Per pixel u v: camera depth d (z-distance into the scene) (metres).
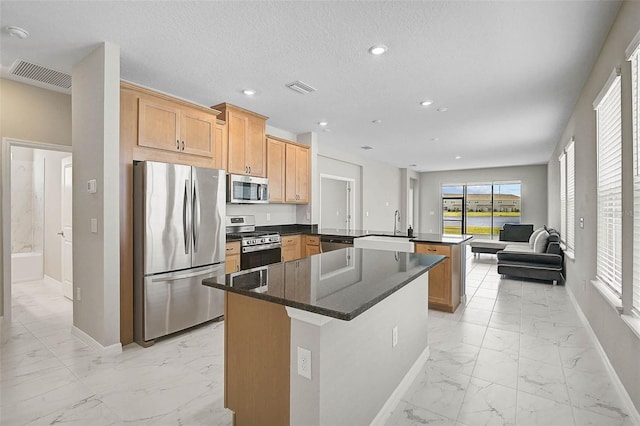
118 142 2.67
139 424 1.81
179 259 3.06
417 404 2.02
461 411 1.94
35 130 3.47
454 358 2.63
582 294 3.55
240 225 4.63
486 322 3.48
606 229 2.62
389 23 2.27
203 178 3.27
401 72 3.06
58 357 2.61
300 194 5.39
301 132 5.53
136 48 2.64
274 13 2.16
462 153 7.30
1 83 3.27
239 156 4.21
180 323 3.07
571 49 2.60
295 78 3.22
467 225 10.29
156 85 3.41
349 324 1.57
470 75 3.12
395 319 2.06
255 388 1.66
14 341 2.92
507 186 9.69
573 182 4.32
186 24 2.29
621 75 2.09
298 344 1.44
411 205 10.77
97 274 2.70
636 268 1.94
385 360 1.93
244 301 1.71
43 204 5.21
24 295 4.47
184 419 1.85
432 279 3.90
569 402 2.03
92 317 2.78
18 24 2.29
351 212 7.65
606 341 2.51
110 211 2.64
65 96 3.66
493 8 2.08
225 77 3.21
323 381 1.39
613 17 2.17
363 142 6.20
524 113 4.27
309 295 1.43
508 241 8.54
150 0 2.02
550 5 2.05
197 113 3.52
